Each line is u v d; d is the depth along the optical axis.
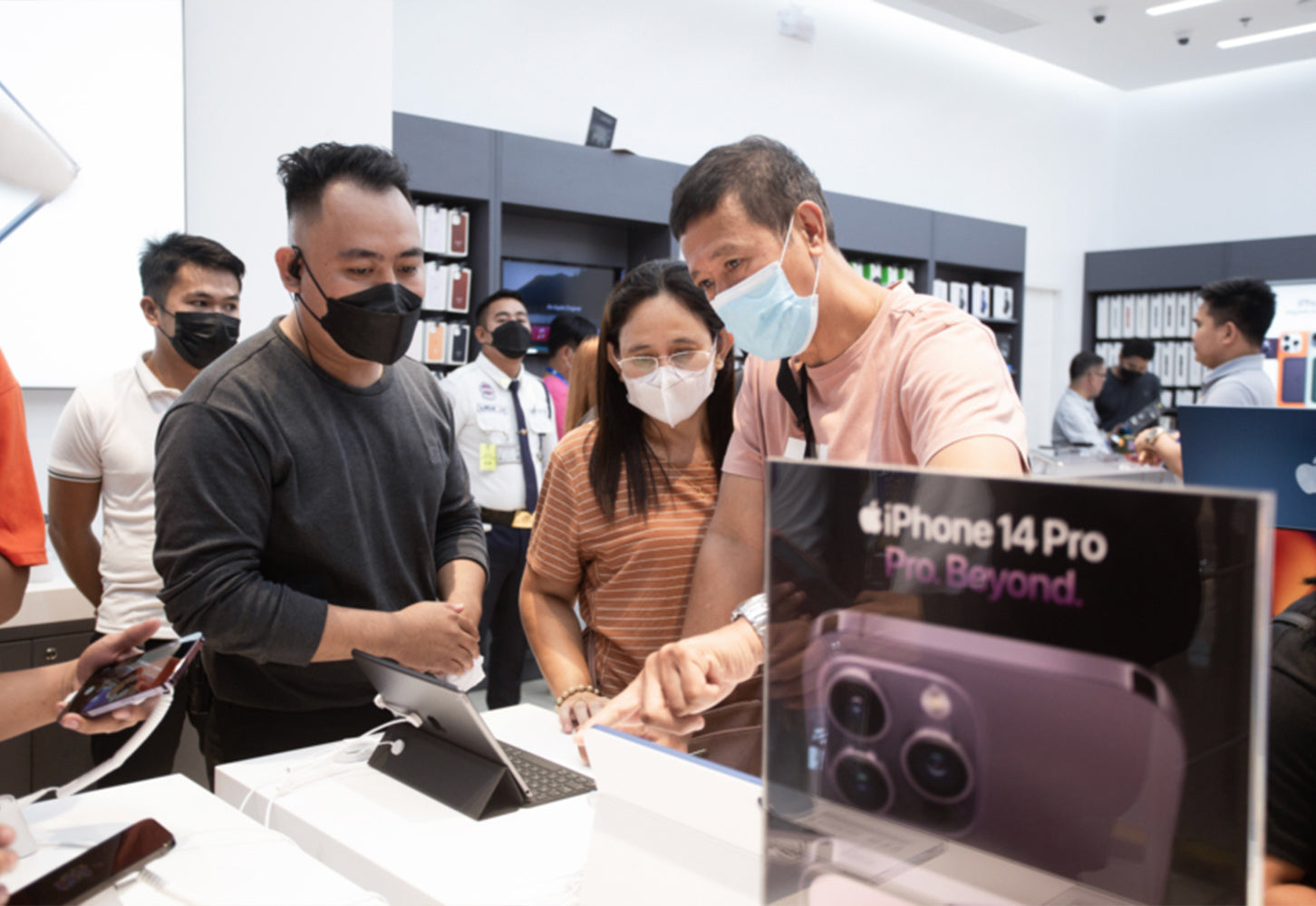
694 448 1.60
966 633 0.48
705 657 0.91
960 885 0.49
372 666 1.21
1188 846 0.41
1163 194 8.45
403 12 4.77
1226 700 0.40
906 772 0.50
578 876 0.90
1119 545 0.42
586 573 1.63
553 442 3.81
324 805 1.12
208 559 1.33
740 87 6.17
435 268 4.46
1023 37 7.06
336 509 1.47
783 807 0.56
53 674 1.06
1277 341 7.24
